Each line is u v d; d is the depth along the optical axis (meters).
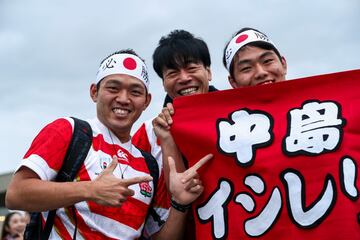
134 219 3.73
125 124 3.84
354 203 3.42
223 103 3.93
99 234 3.55
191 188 3.74
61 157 3.53
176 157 3.99
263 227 3.59
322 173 3.50
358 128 3.57
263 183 3.64
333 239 3.39
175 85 4.42
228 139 3.80
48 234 3.54
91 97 4.09
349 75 3.71
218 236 3.72
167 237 3.89
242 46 4.22
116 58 3.91
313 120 3.65
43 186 3.32
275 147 3.66
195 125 3.92
